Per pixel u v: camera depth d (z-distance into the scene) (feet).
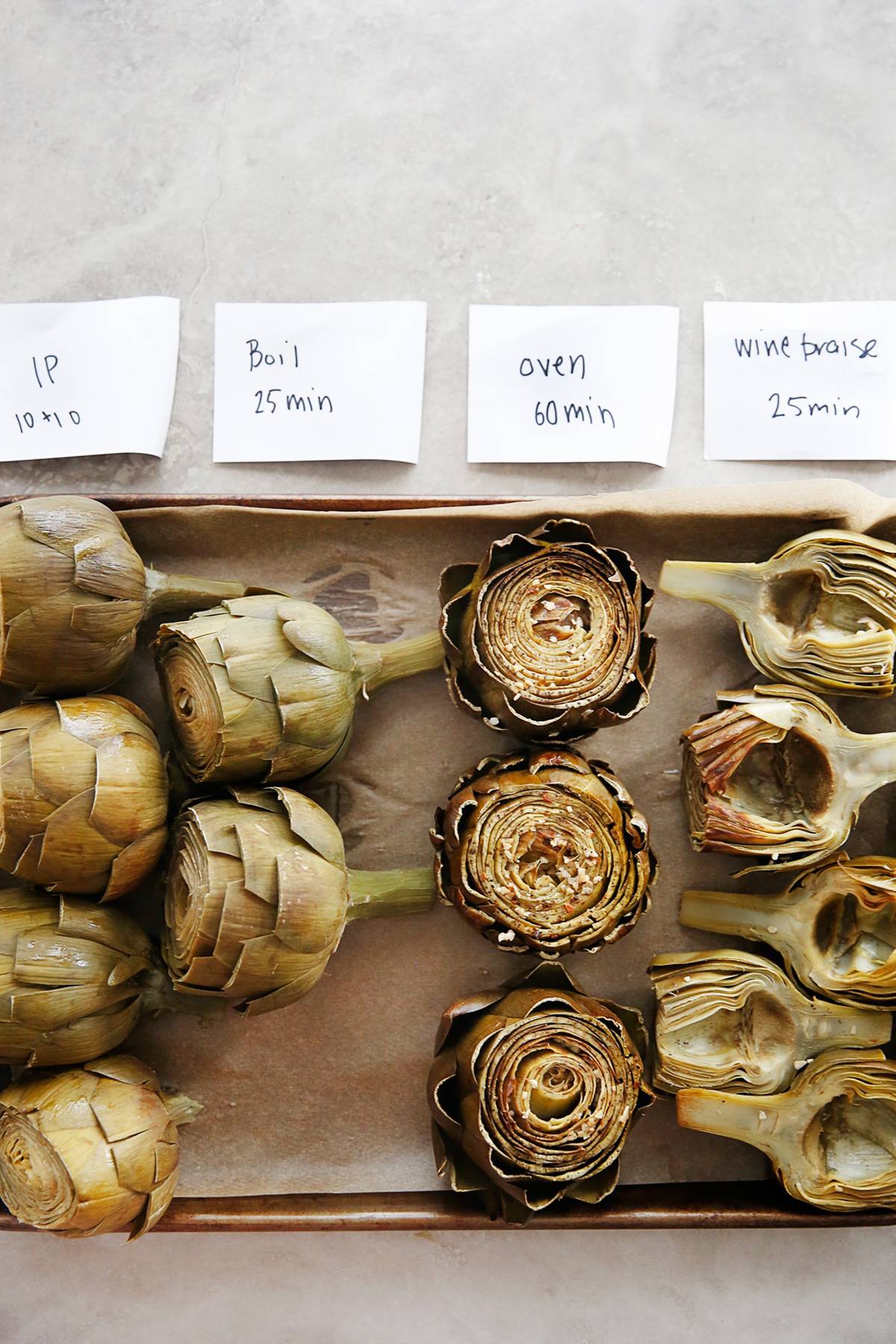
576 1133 2.51
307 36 2.81
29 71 2.81
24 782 2.43
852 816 2.58
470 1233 2.75
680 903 2.71
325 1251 2.74
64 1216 2.45
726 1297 2.74
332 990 2.70
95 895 2.54
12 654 2.51
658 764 2.71
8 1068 2.68
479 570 2.54
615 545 2.70
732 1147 2.72
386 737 2.70
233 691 2.46
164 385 2.75
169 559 2.70
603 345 2.75
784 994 2.60
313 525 2.68
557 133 2.80
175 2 2.81
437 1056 2.57
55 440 2.74
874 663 2.56
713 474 2.76
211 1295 2.74
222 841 2.44
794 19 2.82
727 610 2.64
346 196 2.79
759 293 2.78
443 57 2.81
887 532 2.64
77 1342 2.73
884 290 2.79
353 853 2.69
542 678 2.51
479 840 2.53
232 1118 2.68
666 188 2.80
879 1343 2.74
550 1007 2.52
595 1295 2.74
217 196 2.79
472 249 2.78
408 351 2.75
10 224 2.79
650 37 2.81
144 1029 2.69
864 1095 2.58
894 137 2.81
